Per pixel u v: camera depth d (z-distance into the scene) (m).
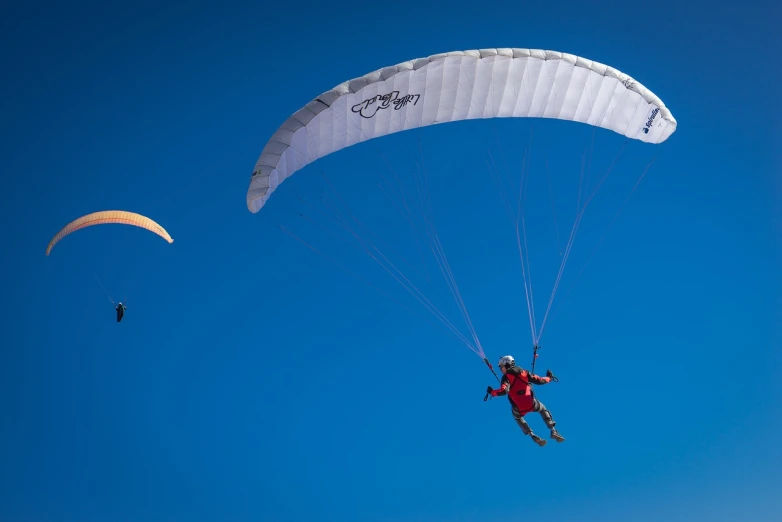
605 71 16.41
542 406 14.72
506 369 14.84
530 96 16.31
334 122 15.32
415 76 15.21
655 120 17.52
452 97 15.88
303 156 15.68
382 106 15.46
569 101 16.59
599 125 17.25
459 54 15.20
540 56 15.73
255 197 15.32
